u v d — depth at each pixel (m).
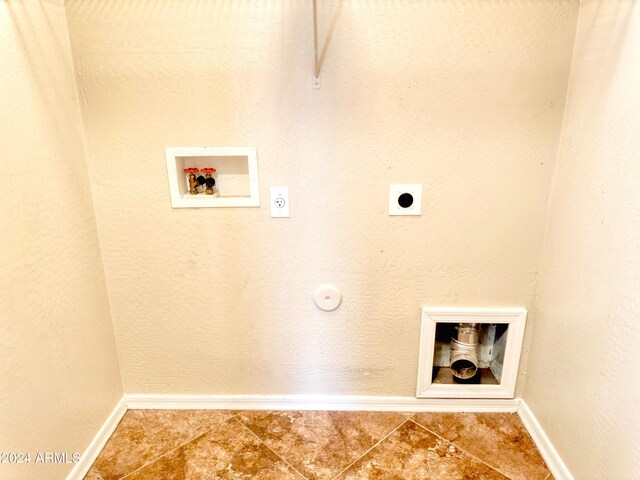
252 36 1.22
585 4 1.13
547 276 1.33
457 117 1.26
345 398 1.58
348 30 1.20
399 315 1.47
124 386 1.57
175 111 1.28
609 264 1.01
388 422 1.52
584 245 1.12
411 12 1.18
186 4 1.20
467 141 1.28
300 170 1.32
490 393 1.52
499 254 1.38
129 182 1.34
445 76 1.23
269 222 1.38
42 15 1.10
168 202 1.36
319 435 1.45
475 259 1.39
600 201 1.05
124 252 1.41
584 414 1.12
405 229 1.37
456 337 1.54
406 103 1.25
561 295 1.24
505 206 1.33
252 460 1.34
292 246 1.40
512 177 1.31
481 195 1.33
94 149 1.31
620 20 0.98
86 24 1.21
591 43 1.10
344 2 1.18
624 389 0.95
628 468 0.94
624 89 0.96
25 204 1.02
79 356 1.26
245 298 1.46
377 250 1.40
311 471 1.29
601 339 1.04
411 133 1.28
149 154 1.31
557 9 1.17
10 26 0.98
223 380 1.57
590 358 1.09
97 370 1.37
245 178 1.38
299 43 1.22
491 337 1.60
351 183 1.33
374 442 1.42
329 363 1.54
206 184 1.39
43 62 1.10
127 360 1.54
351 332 1.50
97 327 1.38
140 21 1.21
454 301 1.44
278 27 1.21
